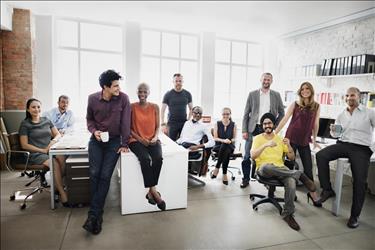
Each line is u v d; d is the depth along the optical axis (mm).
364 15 4098
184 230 2432
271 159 2914
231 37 6246
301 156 3168
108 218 2631
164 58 5777
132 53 5219
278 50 6176
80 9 4473
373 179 3049
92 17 4977
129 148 2699
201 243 2225
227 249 2152
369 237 2375
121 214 2711
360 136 2676
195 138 3789
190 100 4246
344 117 2836
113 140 2617
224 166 3811
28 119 3068
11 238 2223
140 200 2740
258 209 2938
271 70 6355
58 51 5102
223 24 5172
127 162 2645
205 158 3623
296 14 4348
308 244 2260
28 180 3623
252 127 3592
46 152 2941
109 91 2473
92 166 2475
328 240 2328
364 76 4137
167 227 2479
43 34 4773
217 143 4066
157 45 5707
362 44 4250
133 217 2664
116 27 5344
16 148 2961
